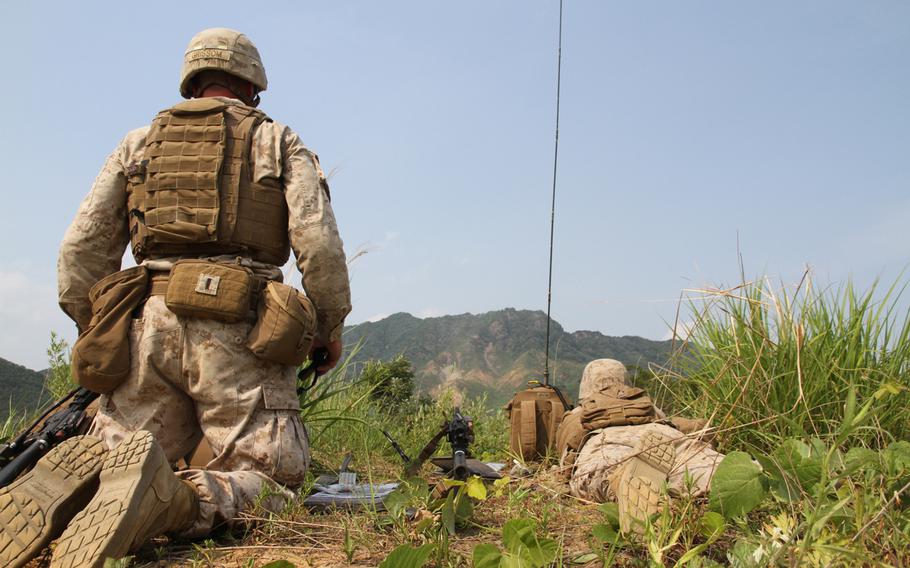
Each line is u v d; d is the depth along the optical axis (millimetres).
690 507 2277
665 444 2582
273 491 2748
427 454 3311
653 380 4273
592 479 3098
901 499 2170
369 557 2346
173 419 2941
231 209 2973
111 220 3111
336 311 3191
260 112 3180
